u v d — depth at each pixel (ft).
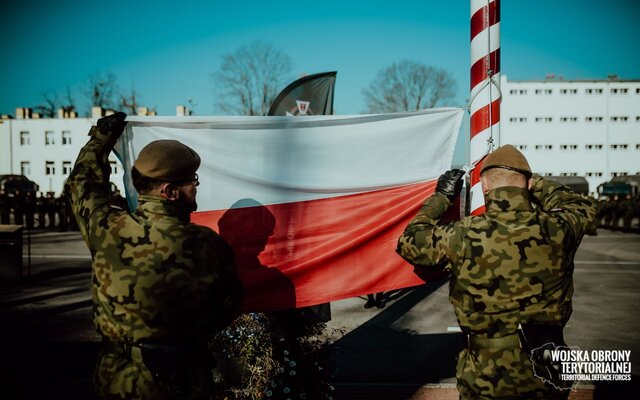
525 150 135.74
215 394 7.83
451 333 19.54
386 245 8.93
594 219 6.41
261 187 8.70
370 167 8.94
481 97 9.04
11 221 72.69
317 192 8.83
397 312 23.38
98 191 6.22
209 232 5.97
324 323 11.62
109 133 6.86
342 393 12.74
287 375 9.43
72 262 36.40
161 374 5.36
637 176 99.81
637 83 134.00
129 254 5.55
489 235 6.03
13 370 14.10
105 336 5.72
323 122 8.86
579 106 134.92
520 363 5.91
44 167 134.00
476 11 9.09
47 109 149.59
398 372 14.75
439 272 8.91
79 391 12.41
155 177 5.84
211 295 5.69
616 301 25.26
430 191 8.99
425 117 9.04
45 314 21.47
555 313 5.97
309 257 8.79
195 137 8.55
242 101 104.99
